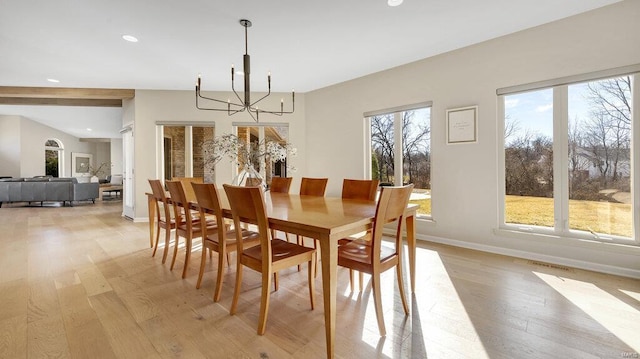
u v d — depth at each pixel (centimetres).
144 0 228
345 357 142
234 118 502
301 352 147
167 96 491
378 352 146
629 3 233
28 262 282
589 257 255
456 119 330
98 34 285
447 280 235
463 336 159
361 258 174
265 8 242
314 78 430
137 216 491
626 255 239
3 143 816
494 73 304
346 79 435
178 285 229
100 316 180
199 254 311
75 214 575
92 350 147
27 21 259
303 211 190
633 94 238
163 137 505
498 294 208
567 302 195
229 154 336
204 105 498
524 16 259
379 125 418
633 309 185
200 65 372
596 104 255
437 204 349
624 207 245
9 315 181
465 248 324
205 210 227
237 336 160
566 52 262
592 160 258
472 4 239
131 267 270
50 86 471
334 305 142
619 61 238
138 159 488
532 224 291
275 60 358
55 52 329
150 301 201
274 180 361
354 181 281
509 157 304
